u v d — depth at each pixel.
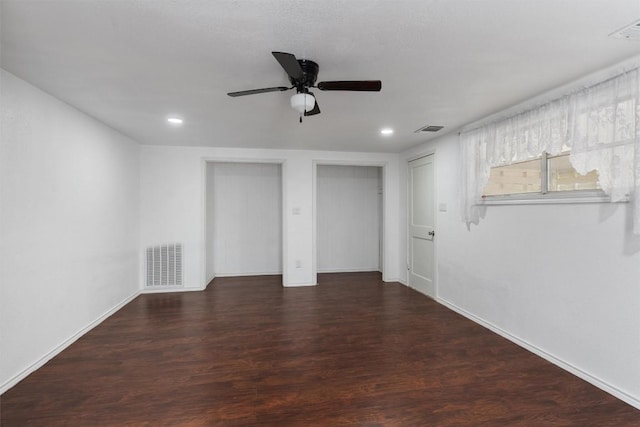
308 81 2.06
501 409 2.03
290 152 5.11
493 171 3.29
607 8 1.51
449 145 4.01
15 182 2.29
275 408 2.04
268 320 3.61
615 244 2.15
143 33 1.73
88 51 1.92
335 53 1.97
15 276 2.29
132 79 2.34
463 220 3.63
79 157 3.09
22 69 2.17
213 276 5.75
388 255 5.48
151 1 1.45
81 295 3.14
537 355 2.74
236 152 4.95
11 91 2.24
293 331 3.29
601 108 2.18
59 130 2.78
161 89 2.53
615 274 2.15
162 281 4.79
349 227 6.39
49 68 2.15
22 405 2.05
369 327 3.40
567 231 2.47
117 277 3.95
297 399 2.13
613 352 2.16
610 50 1.92
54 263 2.72
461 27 1.68
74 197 3.01
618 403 2.08
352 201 6.39
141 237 4.70
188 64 2.10
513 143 2.93
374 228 6.43
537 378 2.38
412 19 1.61
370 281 5.54
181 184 4.82
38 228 2.52
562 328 2.52
